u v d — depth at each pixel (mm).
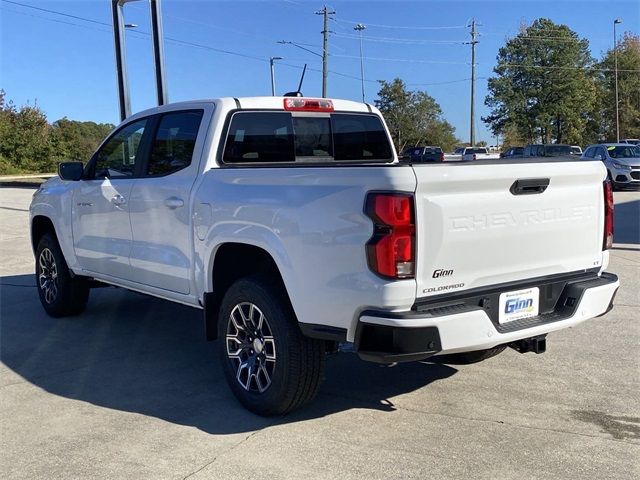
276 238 3879
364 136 5859
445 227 3463
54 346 5859
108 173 5789
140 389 4758
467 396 4543
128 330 6398
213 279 4508
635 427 4008
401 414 4234
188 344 5922
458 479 3361
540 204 3885
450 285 3543
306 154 5383
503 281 3809
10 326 6539
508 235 3746
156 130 5246
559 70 64312
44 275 6914
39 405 4453
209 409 4352
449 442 3801
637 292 7730
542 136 66375
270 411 4102
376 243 3352
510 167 3670
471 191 3557
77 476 3439
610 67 70375
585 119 69000
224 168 4477
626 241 12000
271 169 3982
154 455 3672
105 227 5676
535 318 3951
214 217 4340
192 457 3641
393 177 3314
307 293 3713
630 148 24422
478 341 3557
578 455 3629
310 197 3695
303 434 3930
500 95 65500
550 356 5406
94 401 4523
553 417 4164
